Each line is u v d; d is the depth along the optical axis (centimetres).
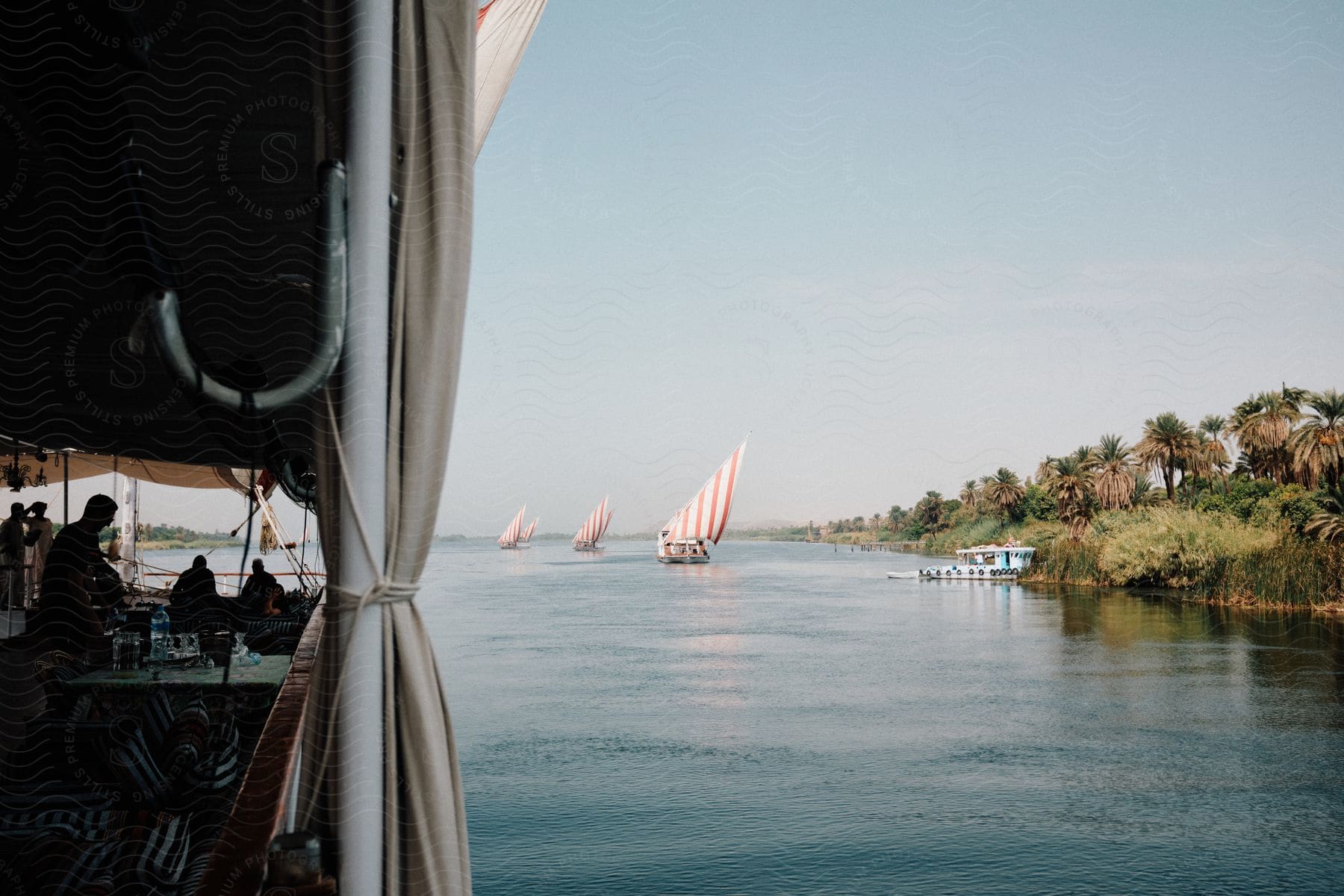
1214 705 2361
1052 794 1745
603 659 3325
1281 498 2823
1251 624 2848
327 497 224
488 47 413
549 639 3878
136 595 764
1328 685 2470
